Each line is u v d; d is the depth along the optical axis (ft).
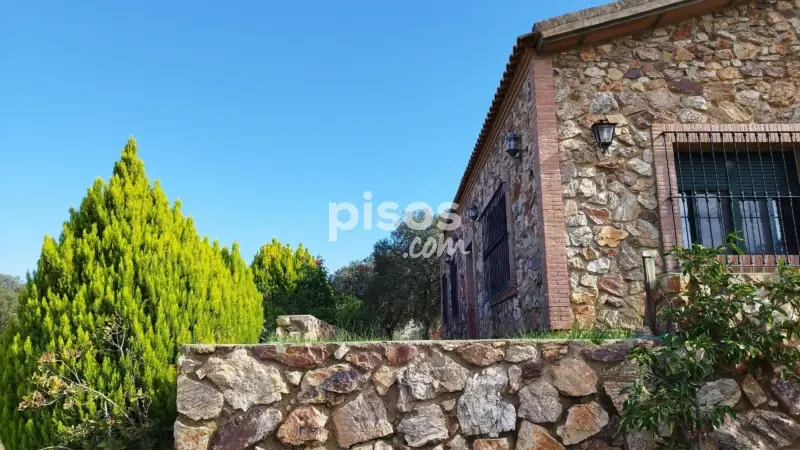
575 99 24.07
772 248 23.71
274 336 22.56
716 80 24.44
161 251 18.07
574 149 23.62
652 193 23.35
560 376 14.34
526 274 26.32
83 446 15.35
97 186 18.71
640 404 13.35
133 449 15.71
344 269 79.77
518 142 27.20
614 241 22.85
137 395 16.06
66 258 17.25
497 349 14.52
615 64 24.44
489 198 36.70
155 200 19.49
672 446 13.56
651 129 23.86
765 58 24.75
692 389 13.44
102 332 16.44
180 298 17.94
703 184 24.21
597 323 22.13
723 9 25.05
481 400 14.20
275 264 36.58
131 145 19.76
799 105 24.39
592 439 13.99
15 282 152.66
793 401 13.82
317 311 35.73
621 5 23.63
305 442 14.03
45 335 16.35
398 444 14.01
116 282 17.22
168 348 17.07
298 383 14.39
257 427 14.14
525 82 26.05
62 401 15.87
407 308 64.08
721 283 14.11
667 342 13.65
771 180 24.40
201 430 14.12
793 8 25.27
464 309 46.29
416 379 14.35
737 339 13.67
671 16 24.32
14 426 15.98
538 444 13.93
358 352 14.56
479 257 40.14
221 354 14.55
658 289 15.11
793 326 13.58
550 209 23.02
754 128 23.82
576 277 22.50
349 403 14.26
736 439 13.67
